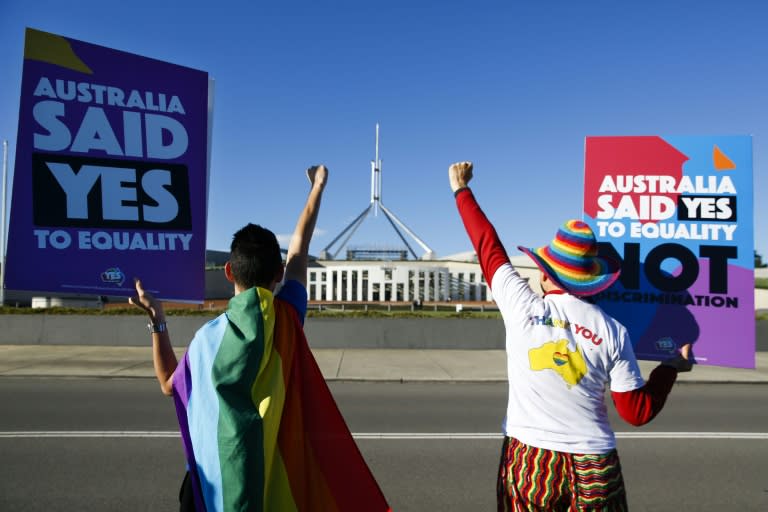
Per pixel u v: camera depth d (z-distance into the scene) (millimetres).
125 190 2365
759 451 6098
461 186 2590
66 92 2311
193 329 16484
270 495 1735
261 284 1930
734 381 11234
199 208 2465
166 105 2455
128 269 2332
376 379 11102
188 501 1867
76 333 16391
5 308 17062
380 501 1864
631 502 4555
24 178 2242
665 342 2607
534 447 2078
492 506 4457
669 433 6930
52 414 7770
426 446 6266
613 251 2703
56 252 2262
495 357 14312
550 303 2188
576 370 2072
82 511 4277
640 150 2693
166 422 7281
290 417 1813
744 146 2561
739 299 2512
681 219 2621
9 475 5133
